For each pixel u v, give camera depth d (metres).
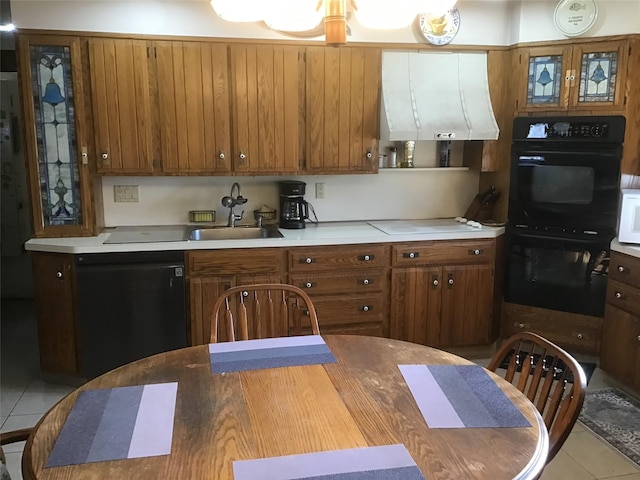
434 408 1.56
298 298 3.49
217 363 1.85
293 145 3.63
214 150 3.53
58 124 3.33
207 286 3.36
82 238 3.41
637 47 3.41
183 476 1.25
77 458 1.32
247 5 1.91
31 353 3.97
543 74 3.66
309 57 3.56
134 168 3.46
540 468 1.32
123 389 1.67
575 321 3.72
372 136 3.73
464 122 3.69
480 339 3.84
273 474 1.25
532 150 3.69
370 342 2.06
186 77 3.43
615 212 3.51
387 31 3.64
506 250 3.89
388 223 4.05
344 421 1.48
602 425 2.98
